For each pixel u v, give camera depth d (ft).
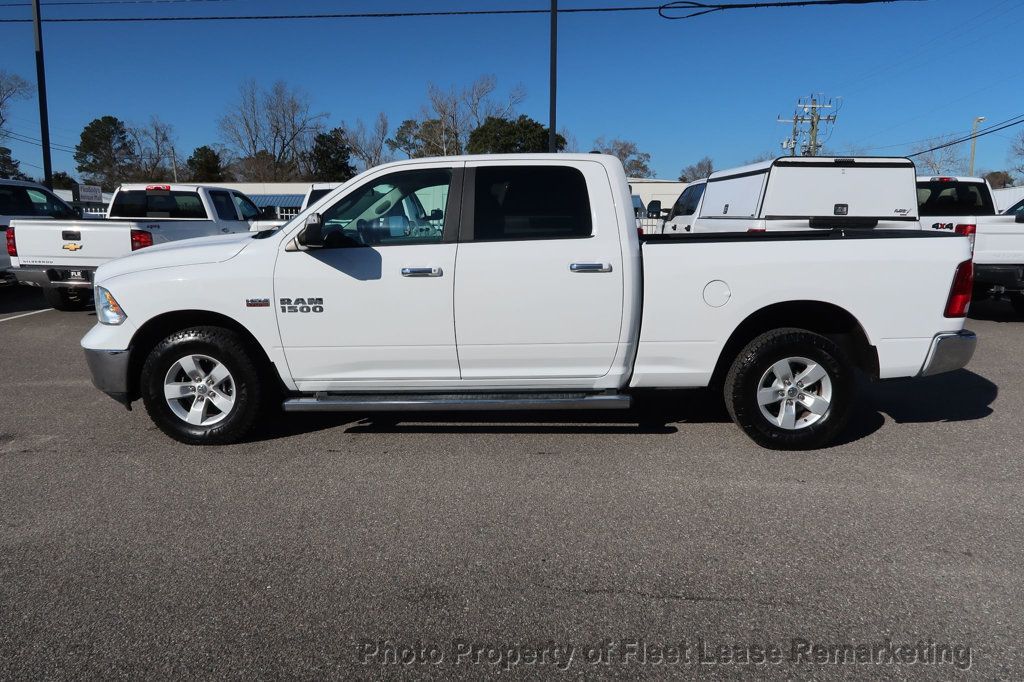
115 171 246.27
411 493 13.91
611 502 13.46
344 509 13.23
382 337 15.55
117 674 8.75
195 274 15.47
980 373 23.54
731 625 9.67
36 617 9.90
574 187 15.43
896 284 15.30
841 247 15.25
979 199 35.53
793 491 13.92
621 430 17.49
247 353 15.97
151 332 16.38
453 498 13.66
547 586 10.62
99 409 19.39
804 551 11.59
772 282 15.26
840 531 12.25
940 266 15.31
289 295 15.43
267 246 15.53
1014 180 180.96
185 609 10.08
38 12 55.62
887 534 12.14
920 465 15.25
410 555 11.54
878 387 21.80
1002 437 17.06
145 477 14.73
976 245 31.65
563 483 14.33
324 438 17.02
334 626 9.70
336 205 15.66
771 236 15.53
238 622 9.78
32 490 14.10
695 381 15.90
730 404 15.96
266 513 13.07
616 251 15.16
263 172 202.90
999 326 32.94
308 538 12.12
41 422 18.26
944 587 10.52
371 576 10.93
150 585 10.69
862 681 8.57
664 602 10.20
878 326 15.46
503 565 11.22
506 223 15.38
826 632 9.50
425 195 15.61
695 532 12.25
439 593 10.47
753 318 16.10
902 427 17.83
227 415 16.28
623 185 15.44
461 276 15.21
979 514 12.89
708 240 15.55
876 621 9.73
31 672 8.78
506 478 14.60
